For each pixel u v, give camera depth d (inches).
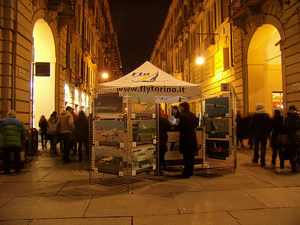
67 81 646.5
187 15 1125.7
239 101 594.2
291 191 204.2
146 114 228.4
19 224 145.7
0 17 343.3
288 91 415.8
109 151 220.1
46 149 474.6
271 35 528.7
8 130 268.1
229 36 661.9
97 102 229.9
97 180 239.0
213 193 200.5
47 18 486.3
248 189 210.2
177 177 251.8
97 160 228.8
